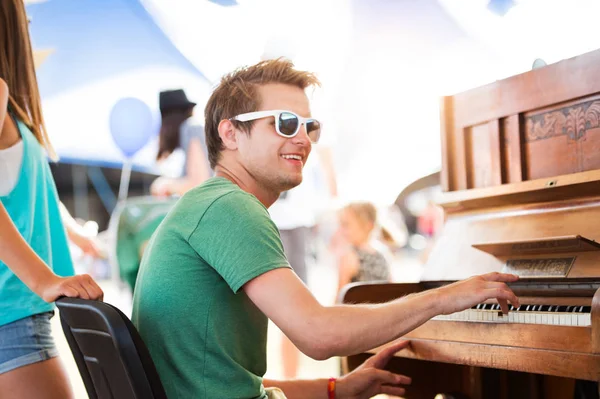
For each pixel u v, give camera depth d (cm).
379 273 481
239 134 177
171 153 565
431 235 566
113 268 525
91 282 157
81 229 291
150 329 158
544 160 232
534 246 217
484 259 236
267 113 175
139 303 163
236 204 154
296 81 181
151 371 134
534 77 234
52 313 195
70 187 680
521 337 184
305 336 144
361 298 244
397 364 266
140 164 633
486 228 242
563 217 218
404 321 150
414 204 577
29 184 196
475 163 255
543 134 233
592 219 209
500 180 244
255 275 147
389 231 564
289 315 145
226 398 154
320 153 600
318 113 607
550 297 210
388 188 586
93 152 678
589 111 218
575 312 184
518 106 238
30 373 185
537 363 179
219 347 156
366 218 481
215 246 151
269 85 177
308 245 557
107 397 148
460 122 259
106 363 143
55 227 209
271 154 175
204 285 156
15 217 192
